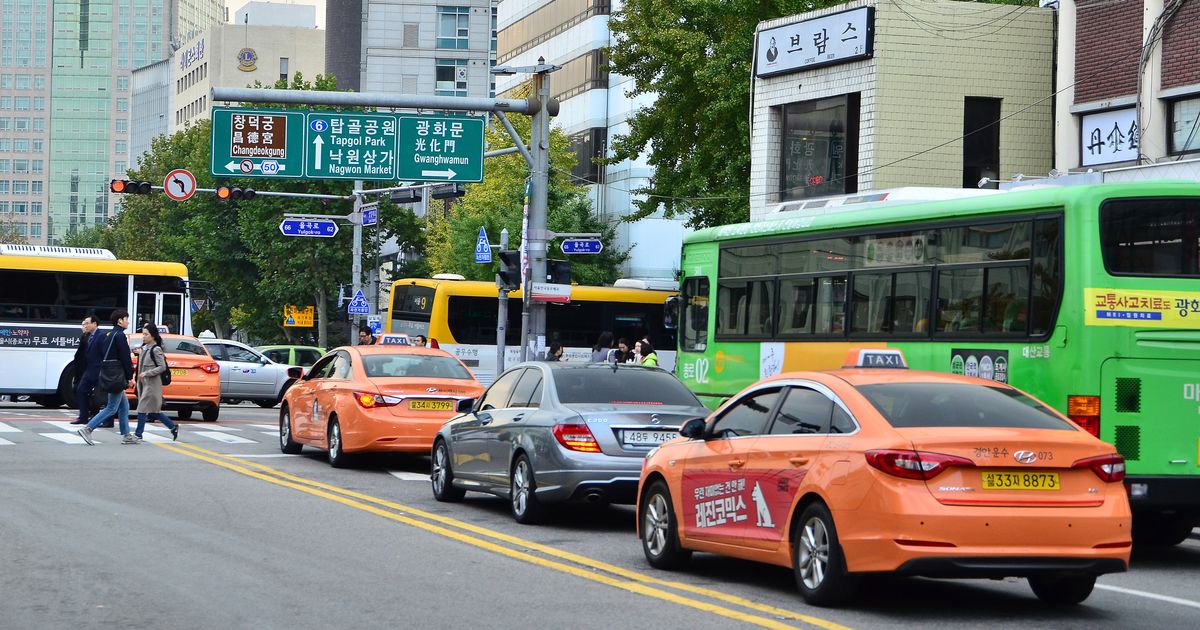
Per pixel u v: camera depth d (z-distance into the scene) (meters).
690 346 20.58
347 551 12.36
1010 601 10.47
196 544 12.52
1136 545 14.97
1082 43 27.69
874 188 31.09
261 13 161.62
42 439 24.62
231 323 74.44
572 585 10.76
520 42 76.69
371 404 19.91
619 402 14.61
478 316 39.47
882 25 31.19
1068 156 27.92
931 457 9.23
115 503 15.49
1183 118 25.53
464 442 16.16
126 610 9.40
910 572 9.17
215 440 25.39
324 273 61.12
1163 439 13.29
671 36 38.41
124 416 23.92
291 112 31.70
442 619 9.25
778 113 34.09
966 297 14.70
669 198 40.19
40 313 35.69
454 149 31.95
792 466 10.09
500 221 56.88
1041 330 13.65
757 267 18.88
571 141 69.38
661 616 9.45
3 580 10.54
